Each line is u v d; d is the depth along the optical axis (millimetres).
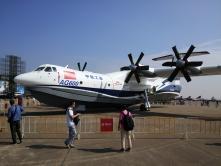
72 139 10289
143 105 31266
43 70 22422
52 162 8148
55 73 22641
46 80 22188
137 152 9578
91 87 25094
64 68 23734
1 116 22391
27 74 22156
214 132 14773
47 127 16109
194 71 24812
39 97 22719
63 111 28344
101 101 26344
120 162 8211
